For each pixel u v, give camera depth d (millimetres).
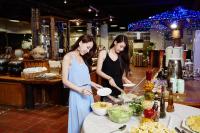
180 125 1866
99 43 16922
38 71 5570
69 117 2594
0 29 12102
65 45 9773
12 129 4426
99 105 2238
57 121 4871
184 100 2623
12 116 5168
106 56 3057
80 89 2426
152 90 2613
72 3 9461
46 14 10094
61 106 5969
